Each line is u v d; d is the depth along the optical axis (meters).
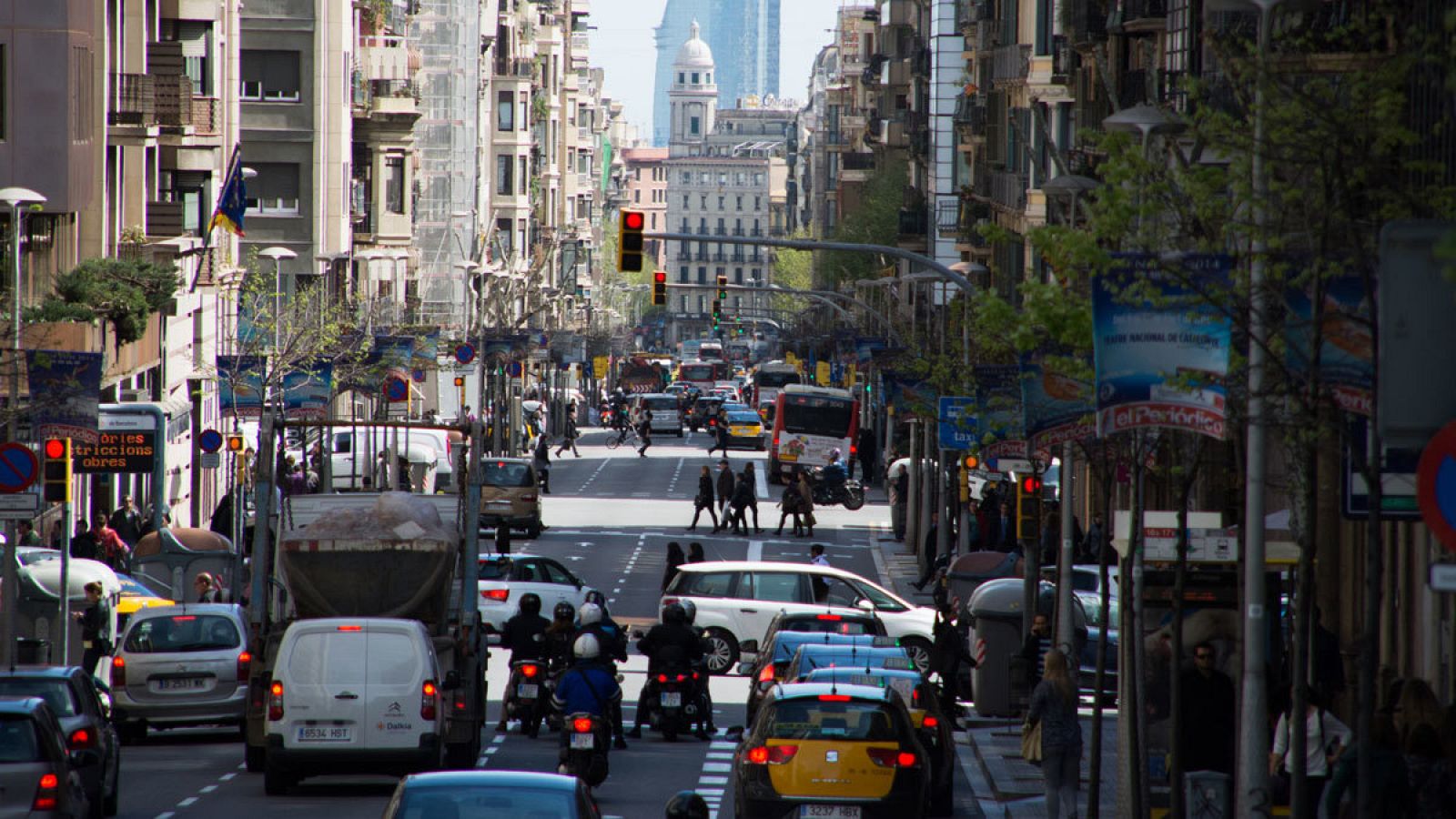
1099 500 154.88
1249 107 54.31
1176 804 58.34
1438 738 52.19
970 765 97.62
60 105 157.50
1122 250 56.25
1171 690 60.66
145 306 160.25
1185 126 62.12
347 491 97.19
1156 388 52.72
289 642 79.88
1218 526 71.56
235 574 141.12
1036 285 55.03
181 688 99.12
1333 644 80.81
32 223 157.62
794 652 98.56
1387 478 50.69
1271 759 64.31
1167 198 55.19
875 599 139.12
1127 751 69.00
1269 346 51.78
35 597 112.31
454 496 95.06
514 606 147.75
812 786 68.69
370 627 80.25
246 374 193.50
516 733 105.50
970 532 192.88
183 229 193.00
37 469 94.25
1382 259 36.72
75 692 72.25
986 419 103.56
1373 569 43.59
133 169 188.50
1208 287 51.12
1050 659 73.75
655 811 79.19
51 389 102.88
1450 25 37.25
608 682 78.81
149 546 139.88
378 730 79.31
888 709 70.00
